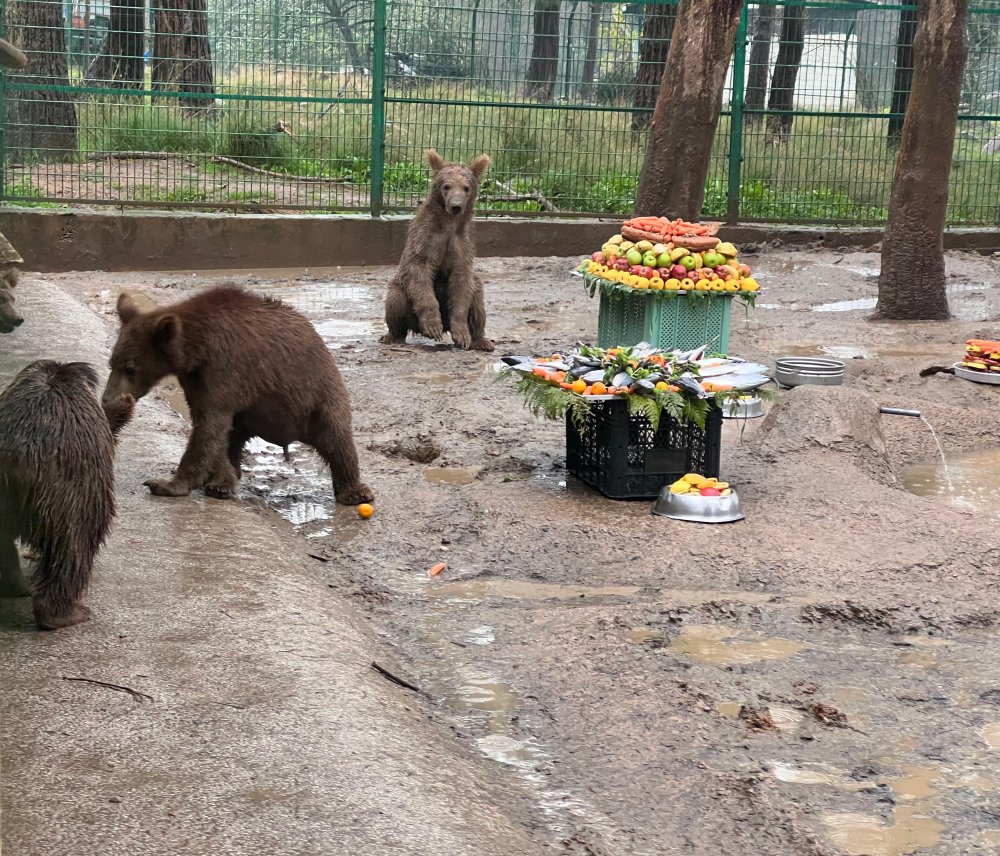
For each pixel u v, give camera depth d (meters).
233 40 11.77
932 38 9.12
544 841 3.40
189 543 4.66
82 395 3.88
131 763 3.34
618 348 5.84
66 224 10.88
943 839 3.52
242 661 3.85
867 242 12.88
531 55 12.43
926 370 7.82
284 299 9.89
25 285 8.46
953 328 9.35
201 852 2.93
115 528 4.74
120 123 12.25
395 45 12.01
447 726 3.91
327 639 4.09
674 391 5.51
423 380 7.47
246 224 11.30
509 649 4.38
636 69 12.77
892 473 6.28
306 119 13.05
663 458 5.66
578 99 12.67
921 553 5.14
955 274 11.77
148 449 5.77
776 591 4.85
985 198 13.98
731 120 12.56
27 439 3.77
